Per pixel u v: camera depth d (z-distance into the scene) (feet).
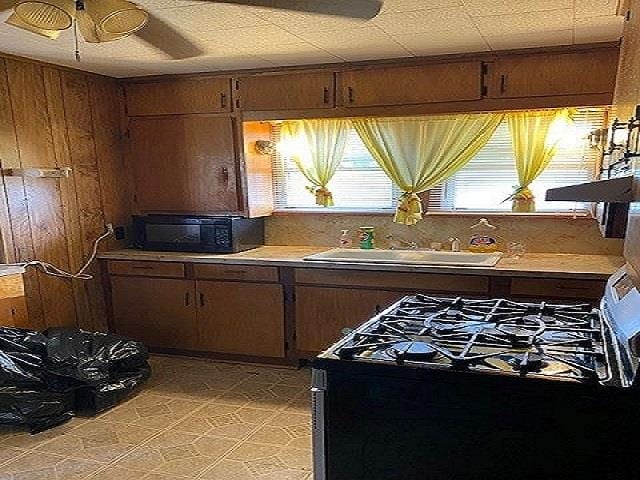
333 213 13.25
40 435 9.04
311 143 12.99
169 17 7.69
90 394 9.81
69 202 12.18
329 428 5.25
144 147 13.39
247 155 12.53
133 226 13.79
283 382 11.27
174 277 12.60
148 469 7.95
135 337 13.25
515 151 11.37
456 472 4.87
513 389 4.52
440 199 12.47
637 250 4.05
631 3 5.08
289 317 11.82
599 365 4.70
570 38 9.22
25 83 11.02
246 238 12.94
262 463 8.07
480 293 10.16
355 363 5.04
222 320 12.37
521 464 4.64
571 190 4.58
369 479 5.20
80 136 12.37
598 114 10.90
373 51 10.18
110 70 12.15
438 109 10.79
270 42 9.34
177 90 12.76
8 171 10.64
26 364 9.20
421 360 4.99
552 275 9.54
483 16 7.82
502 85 10.30
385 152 12.23
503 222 11.91
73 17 6.27
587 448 4.41
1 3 5.91
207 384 11.23
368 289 11.03
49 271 11.73
